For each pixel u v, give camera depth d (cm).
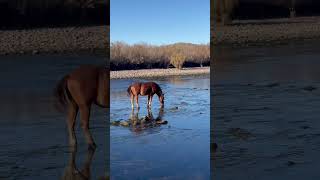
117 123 586
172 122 605
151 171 352
